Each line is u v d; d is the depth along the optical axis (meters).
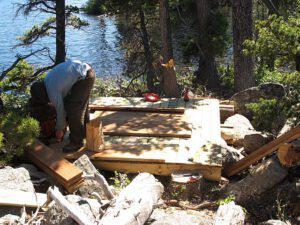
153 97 4.95
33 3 8.86
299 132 3.28
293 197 3.29
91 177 2.92
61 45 8.90
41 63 13.35
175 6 9.16
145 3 8.96
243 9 7.23
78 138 3.59
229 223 2.65
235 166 3.65
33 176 3.21
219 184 3.46
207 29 8.73
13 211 2.68
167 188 3.37
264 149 3.47
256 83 7.85
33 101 3.55
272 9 8.51
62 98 3.39
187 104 4.80
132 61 9.68
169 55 8.02
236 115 4.82
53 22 9.05
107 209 2.43
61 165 3.24
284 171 3.41
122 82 9.77
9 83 6.24
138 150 3.62
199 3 8.71
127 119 4.34
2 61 14.26
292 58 3.92
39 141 3.61
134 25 9.49
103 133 3.99
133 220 2.33
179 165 3.44
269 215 3.22
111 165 3.53
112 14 9.46
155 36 9.80
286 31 3.77
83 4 24.19
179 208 3.18
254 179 3.39
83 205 2.43
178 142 3.81
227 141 4.35
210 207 3.20
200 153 3.58
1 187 2.83
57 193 2.36
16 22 20.20
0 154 3.35
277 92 4.95
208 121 4.30
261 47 3.89
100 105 4.71
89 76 3.43
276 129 4.20
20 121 3.33
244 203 3.32
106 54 15.64
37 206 2.68
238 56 7.45
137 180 2.78
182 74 9.88
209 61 8.94
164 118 4.37
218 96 8.06
